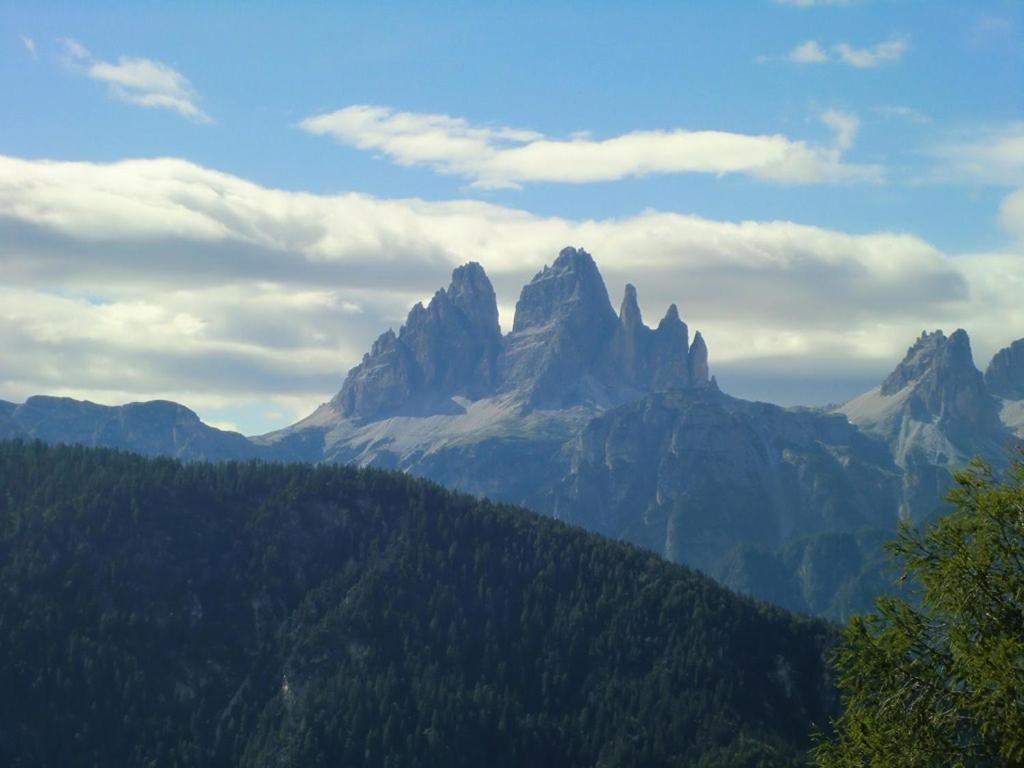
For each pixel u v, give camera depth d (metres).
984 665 67.75
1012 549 70.50
